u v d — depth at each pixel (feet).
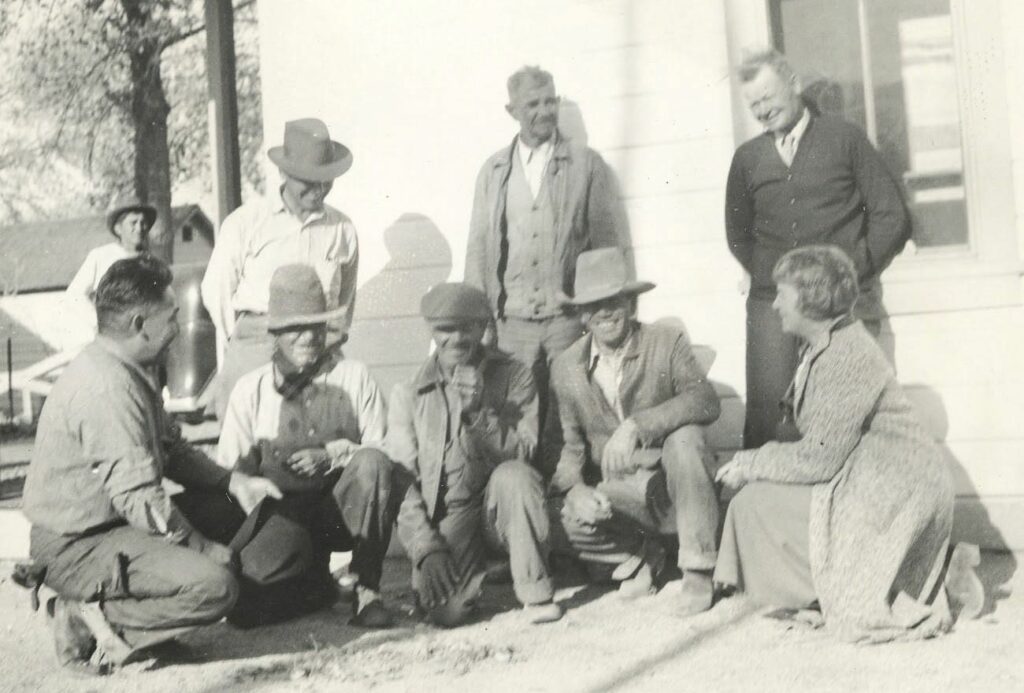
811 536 11.93
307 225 17.26
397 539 17.70
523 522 13.04
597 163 16.40
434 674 11.27
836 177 14.83
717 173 16.87
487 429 13.65
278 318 14.05
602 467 13.78
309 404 14.28
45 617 14.44
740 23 16.67
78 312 19.56
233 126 21.17
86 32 61.57
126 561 11.51
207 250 87.86
